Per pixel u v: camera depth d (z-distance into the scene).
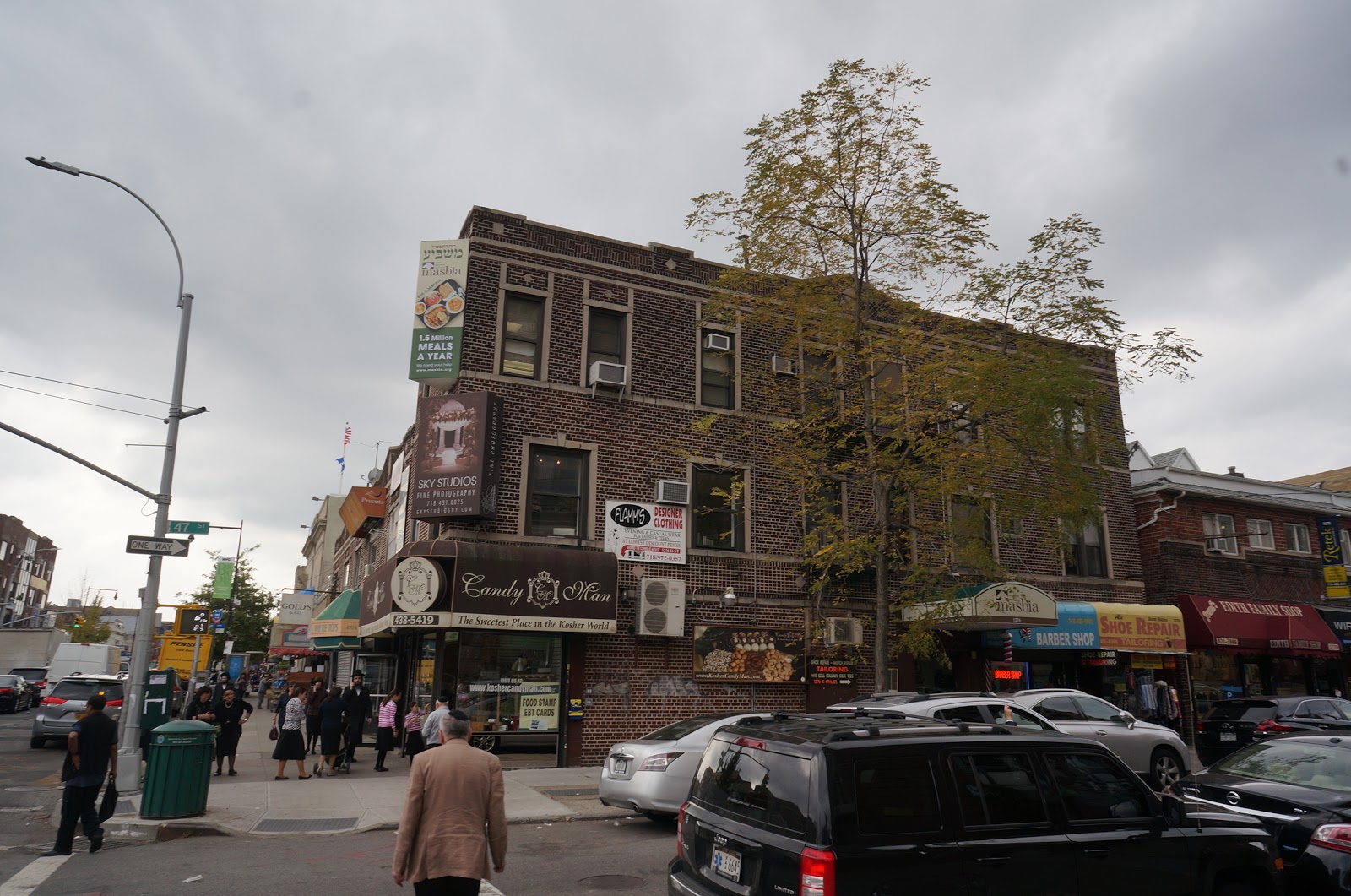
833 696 19.25
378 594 17.69
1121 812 5.51
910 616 19.44
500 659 16.94
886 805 4.86
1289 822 7.09
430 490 16.84
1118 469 24.56
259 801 12.72
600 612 16.88
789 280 16.52
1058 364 14.15
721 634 18.42
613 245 19.45
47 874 8.55
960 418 15.61
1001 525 15.66
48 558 94.81
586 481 18.16
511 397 17.78
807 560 16.97
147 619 13.48
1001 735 5.47
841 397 17.19
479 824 5.29
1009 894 4.94
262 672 49.75
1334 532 27.19
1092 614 21.66
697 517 19.03
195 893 7.87
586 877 8.41
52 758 19.36
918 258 15.56
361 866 8.94
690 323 19.83
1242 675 25.20
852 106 14.74
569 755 16.78
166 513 13.99
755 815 5.20
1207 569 25.22
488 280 18.14
